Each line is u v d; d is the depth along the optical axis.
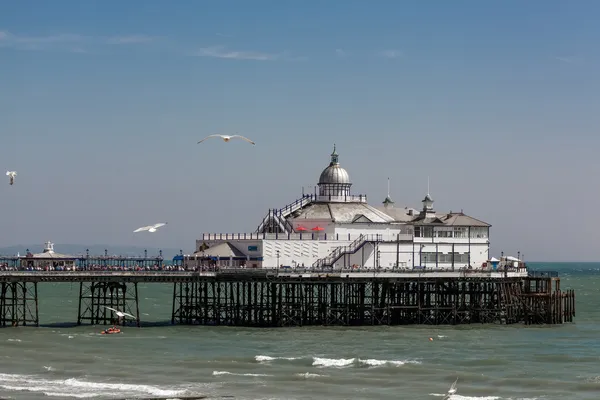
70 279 161.12
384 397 111.94
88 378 122.50
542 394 114.06
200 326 171.00
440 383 120.06
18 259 174.12
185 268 174.38
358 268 174.50
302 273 168.12
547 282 183.88
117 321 169.38
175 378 122.25
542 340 158.25
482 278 176.88
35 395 111.75
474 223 196.50
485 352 144.38
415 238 192.12
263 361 133.38
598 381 121.50
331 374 124.94
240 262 187.50
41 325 172.75
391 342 152.75
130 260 180.25
